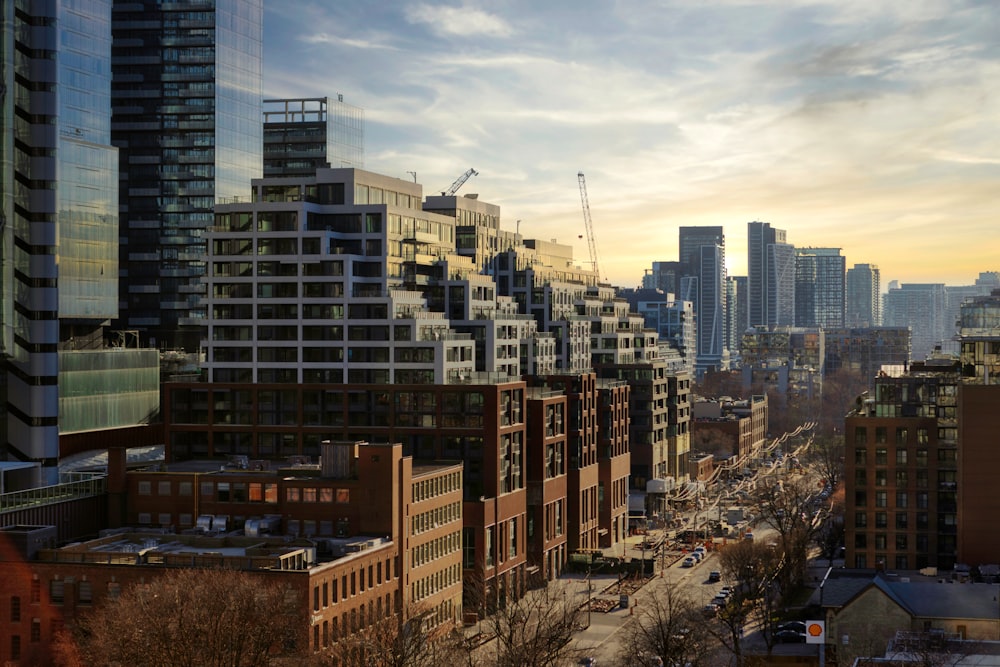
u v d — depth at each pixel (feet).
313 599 580.71
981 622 652.89
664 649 633.61
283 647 551.18
